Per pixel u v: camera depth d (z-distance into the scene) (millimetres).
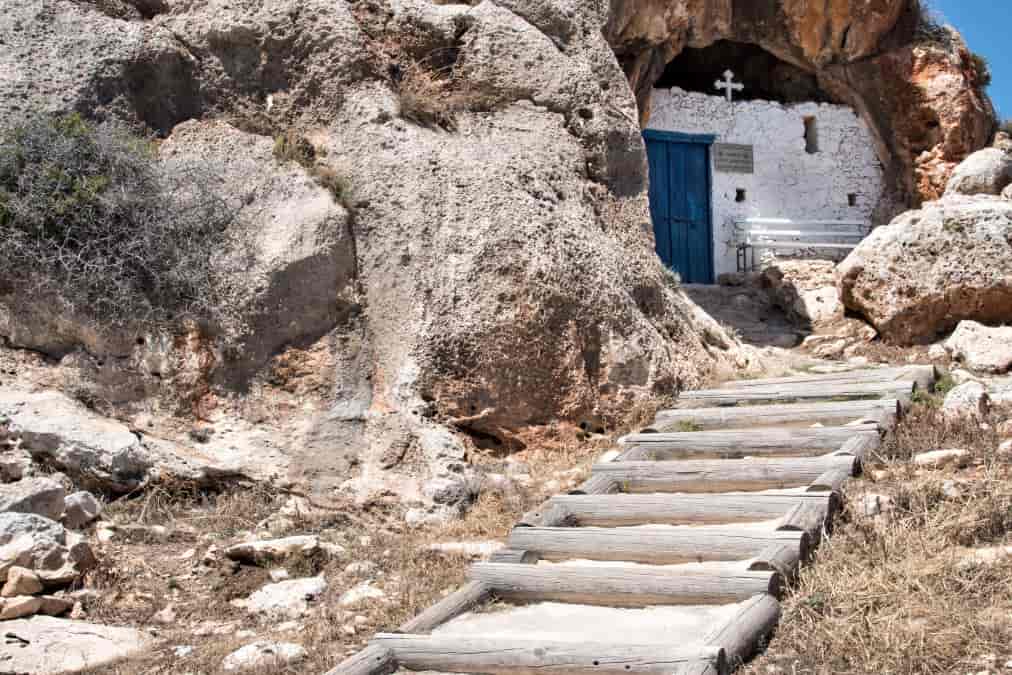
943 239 11109
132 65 8781
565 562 6363
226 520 7316
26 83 8328
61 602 5988
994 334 10406
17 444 7145
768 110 15867
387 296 8531
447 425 8195
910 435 7355
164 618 6148
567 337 8773
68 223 7840
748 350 11398
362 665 5082
